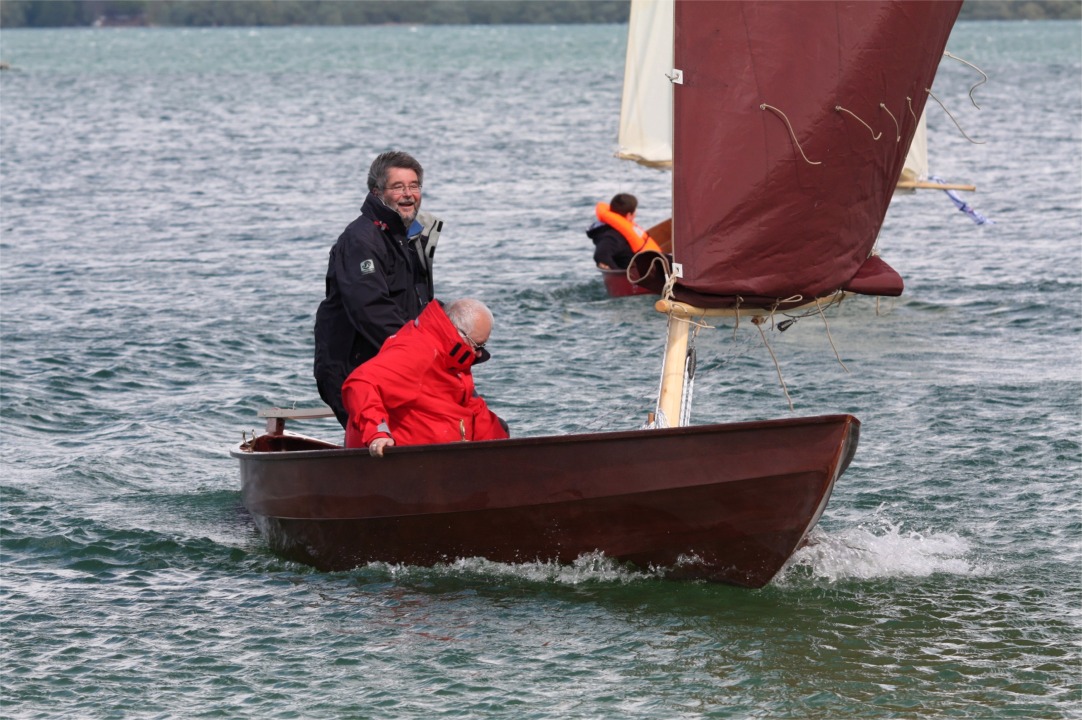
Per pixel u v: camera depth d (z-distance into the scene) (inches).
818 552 1099.9
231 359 1894.7
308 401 1681.8
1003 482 1293.1
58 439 1491.1
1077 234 3036.4
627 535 1024.9
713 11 973.8
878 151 1009.5
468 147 5659.5
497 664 896.9
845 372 1744.6
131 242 3095.5
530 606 995.3
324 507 1085.1
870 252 1059.9
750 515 990.4
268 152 5506.9
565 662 900.0
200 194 4111.7
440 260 2785.4
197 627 966.4
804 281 1013.2
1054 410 1534.2
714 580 1029.8
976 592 1026.7
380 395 1039.0
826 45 975.0
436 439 1053.8
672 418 1034.7
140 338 2004.2
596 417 1549.0
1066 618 976.3
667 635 942.4
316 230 3309.5
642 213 3718.0
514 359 1844.2
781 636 941.2
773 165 984.9
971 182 4173.2
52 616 986.1
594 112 7721.5
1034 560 1095.0
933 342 1929.1
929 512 1213.1
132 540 1155.9
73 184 4372.5
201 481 1350.9
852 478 1314.0
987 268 2571.4
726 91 981.8
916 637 942.4
